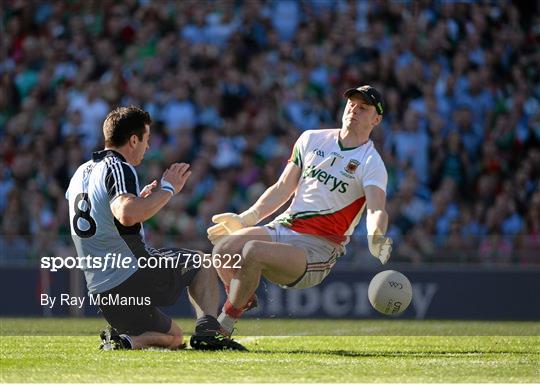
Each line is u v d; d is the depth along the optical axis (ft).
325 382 48.78
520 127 179.73
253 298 68.44
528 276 136.36
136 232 65.21
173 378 49.90
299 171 71.72
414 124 172.24
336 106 181.57
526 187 169.48
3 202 170.71
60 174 168.66
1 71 188.75
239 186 167.94
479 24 192.13
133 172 63.62
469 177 171.12
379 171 69.10
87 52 189.06
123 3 193.77
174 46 187.52
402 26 190.49
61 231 163.02
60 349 66.23
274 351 65.72
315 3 193.98
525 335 89.92
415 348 70.95
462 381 49.78
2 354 62.03
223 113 179.52
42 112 181.47
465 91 181.68
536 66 189.98
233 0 194.49
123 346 65.41
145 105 179.93
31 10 194.49
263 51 187.73
